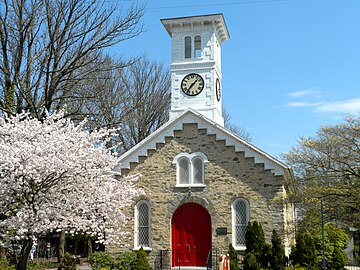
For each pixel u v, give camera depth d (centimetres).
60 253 3130
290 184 2645
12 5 2489
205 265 2612
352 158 2441
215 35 3130
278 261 2352
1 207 1766
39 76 2577
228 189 2625
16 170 1684
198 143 2705
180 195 2678
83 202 1864
